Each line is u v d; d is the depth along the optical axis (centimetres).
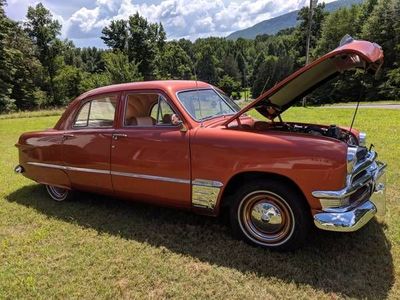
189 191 399
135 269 350
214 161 378
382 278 323
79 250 389
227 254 370
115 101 456
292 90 403
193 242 398
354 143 440
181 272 342
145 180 427
